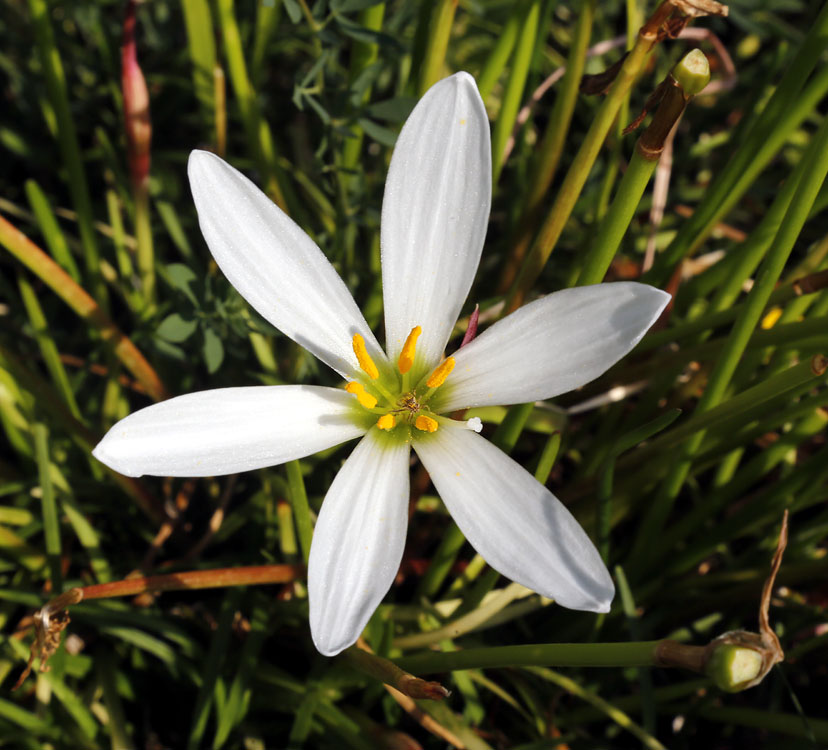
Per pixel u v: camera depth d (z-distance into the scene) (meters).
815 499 0.17
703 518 0.17
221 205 0.13
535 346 0.13
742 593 0.17
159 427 0.12
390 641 0.15
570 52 0.18
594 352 0.12
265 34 0.18
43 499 0.15
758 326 0.17
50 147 0.23
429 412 0.13
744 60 0.26
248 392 0.13
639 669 0.15
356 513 0.13
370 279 0.20
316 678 0.16
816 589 0.19
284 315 0.13
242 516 0.18
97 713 0.16
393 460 0.13
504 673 0.17
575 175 0.13
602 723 0.17
